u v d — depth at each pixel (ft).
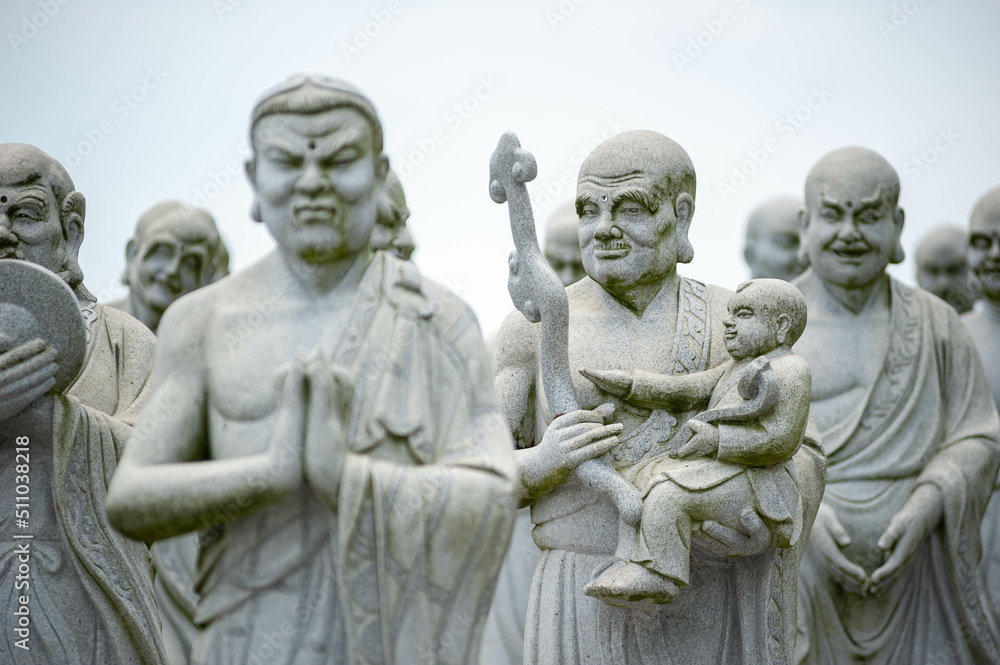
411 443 29.27
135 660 36.04
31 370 34.27
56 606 35.58
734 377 33.81
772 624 34.17
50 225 37.24
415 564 28.76
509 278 34.27
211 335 29.89
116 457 36.22
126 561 36.06
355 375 29.37
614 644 33.94
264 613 28.91
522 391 34.91
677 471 33.37
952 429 45.01
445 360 29.94
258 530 29.07
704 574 34.32
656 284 35.17
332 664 28.68
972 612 44.01
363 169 29.78
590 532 34.19
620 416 34.37
